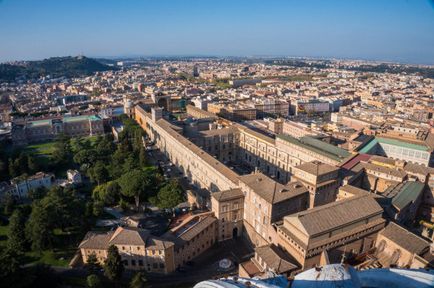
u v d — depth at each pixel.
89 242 144.50
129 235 143.25
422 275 79.38
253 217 161.38
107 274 128.50
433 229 160.00
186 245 148.75
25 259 150.12
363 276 80.44
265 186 158.75
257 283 73.19
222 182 189.75
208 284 74.44
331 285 70.69
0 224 176.12
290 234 133.12
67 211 162.25
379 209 142.12
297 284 74.69
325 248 128.50
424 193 192.75
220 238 168.25
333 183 169.62
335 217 132.38
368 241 141.75
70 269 144.00
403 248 129.75
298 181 168.88
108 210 193.62
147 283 137.00
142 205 199.12
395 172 193.00
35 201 181.62
